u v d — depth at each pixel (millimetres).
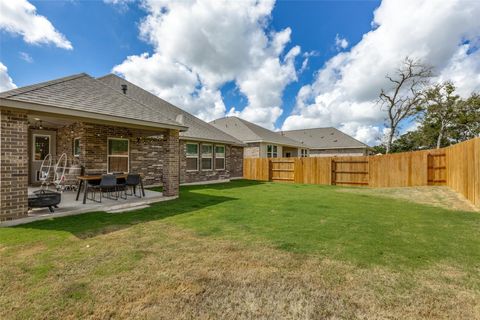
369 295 2740
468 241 4480
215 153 15789
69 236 4605
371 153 32656
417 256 3785
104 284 2922
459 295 2746
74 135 10164
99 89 8266
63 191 9578
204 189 12047
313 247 4141
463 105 21938
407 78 21469
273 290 2838
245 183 15633
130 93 14406
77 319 2330
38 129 11289
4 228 5086
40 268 3301
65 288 2826
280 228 5238
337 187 13812
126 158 10828
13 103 5199
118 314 2402
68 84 7473
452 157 10469
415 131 27453
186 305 2551
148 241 4375
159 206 7508
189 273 3217
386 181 13477
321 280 3059
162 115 9008
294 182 16781
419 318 2373
